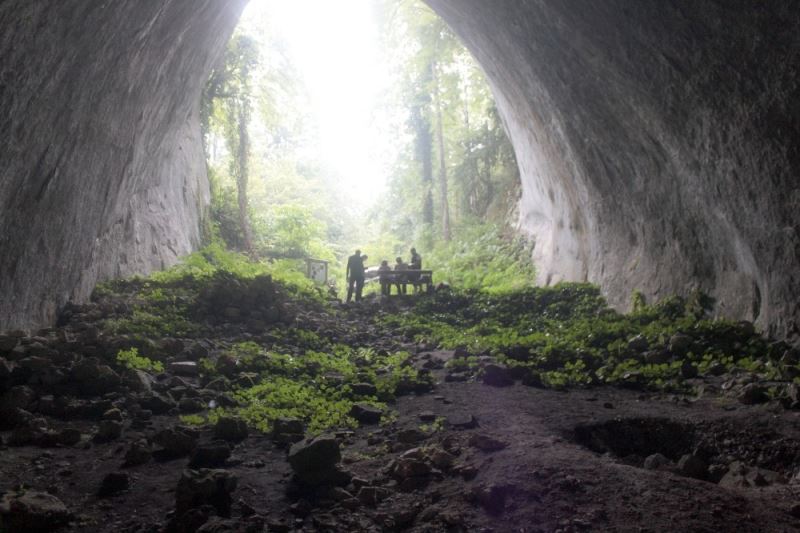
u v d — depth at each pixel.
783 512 4.18
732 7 7.55
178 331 10.19
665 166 11.16
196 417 6.32
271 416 6.39
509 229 26.70
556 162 16.81
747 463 5.45
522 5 12.38
